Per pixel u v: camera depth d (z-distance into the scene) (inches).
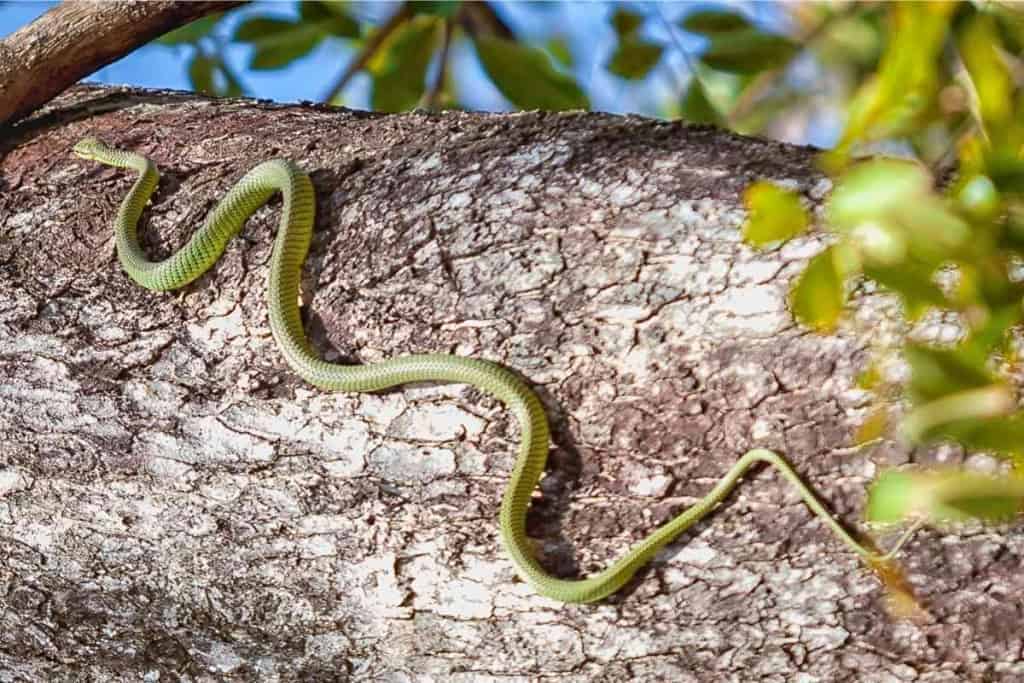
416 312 225.8
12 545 249.3
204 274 241.6
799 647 205.3
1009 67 159.8
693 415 207.5
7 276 254.5
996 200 135.7
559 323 215.8
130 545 240.4
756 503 205.3
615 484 213.5
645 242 213.0
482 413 218.4
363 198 239.0
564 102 308.8
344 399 226.5
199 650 241.0
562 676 218.7
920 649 199.6
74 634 249.1
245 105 282.4
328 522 227.0
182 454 235.9
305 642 232.8
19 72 278.5
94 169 268.2
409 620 224.5
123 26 283.0
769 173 212.7
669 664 212.7
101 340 244.2
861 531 198.7
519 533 213.9
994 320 145.6
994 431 145.3
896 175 129.6
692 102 305.1
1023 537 192.1
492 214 225.8
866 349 195.9
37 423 245.6
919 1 132.4
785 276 201.9
